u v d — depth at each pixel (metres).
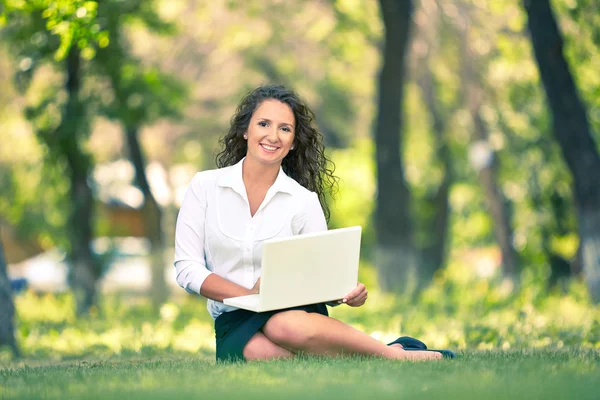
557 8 16.83
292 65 26.14
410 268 19.38
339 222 32.94
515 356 4.93
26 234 25.50
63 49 11.37
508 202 23.50
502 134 21.92
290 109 5.15
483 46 21.12
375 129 19.45
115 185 23.95
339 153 33.19
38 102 18.45
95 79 18.36
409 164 30.92
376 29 22.78
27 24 17.03
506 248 22.55
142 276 33.03
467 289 17.55
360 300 4.91
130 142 21.55
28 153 22.94
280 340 4.80
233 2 22.39
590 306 13.12
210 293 4.94
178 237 5.12
